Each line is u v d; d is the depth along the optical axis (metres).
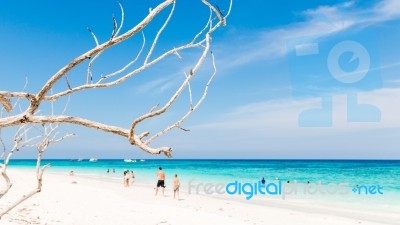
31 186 22.58
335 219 18.05
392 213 20.38
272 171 76.88
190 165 115.88
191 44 2.12
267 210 19.92
